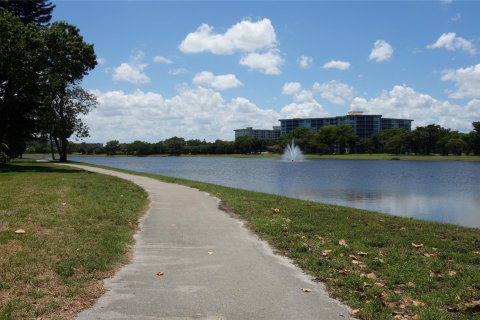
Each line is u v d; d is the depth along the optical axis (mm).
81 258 7703
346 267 7723
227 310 5770
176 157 168625
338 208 16219
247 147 185000
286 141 167625
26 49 32094
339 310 5832
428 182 43344
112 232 10133
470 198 28391
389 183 41406
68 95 57344
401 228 12008
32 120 40031
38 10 43438
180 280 7012
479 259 8602
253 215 13492
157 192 19891
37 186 18672
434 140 139375
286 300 6176
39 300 5832
